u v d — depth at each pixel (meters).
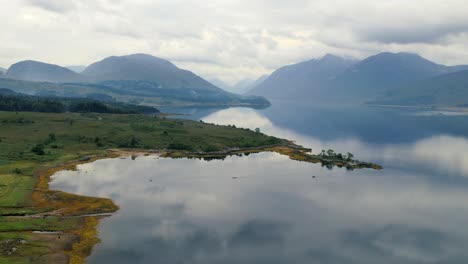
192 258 91.69
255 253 95.25
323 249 98.25
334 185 157.12
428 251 98.44
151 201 132.75
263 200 136.00
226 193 144.00
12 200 125.56
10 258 84.81
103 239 100.44
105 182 156.50
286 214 122.31
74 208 122.50
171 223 112.94
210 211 124.00
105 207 124.12
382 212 125.25
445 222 117.62
